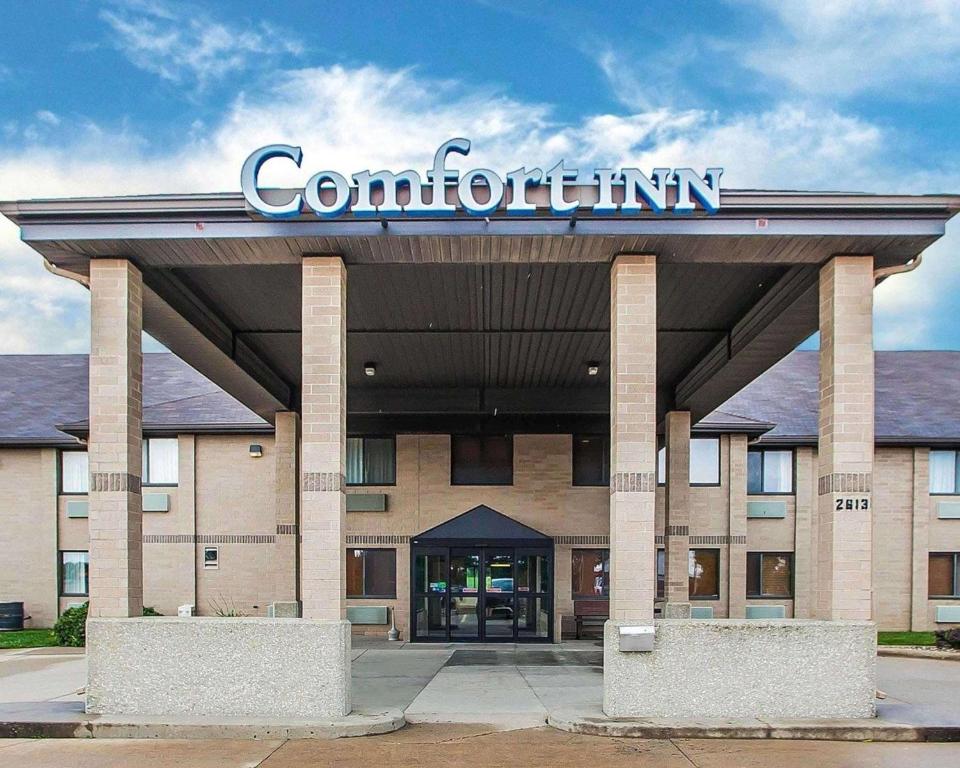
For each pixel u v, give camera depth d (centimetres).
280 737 1098
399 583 2366
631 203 1177
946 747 1061
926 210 1184
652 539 1197
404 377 2153
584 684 1498
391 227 1203
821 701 1145
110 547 1210
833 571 1200
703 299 1554
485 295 1546
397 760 990
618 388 1227
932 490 2616
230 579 2545
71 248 1227
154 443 2608
